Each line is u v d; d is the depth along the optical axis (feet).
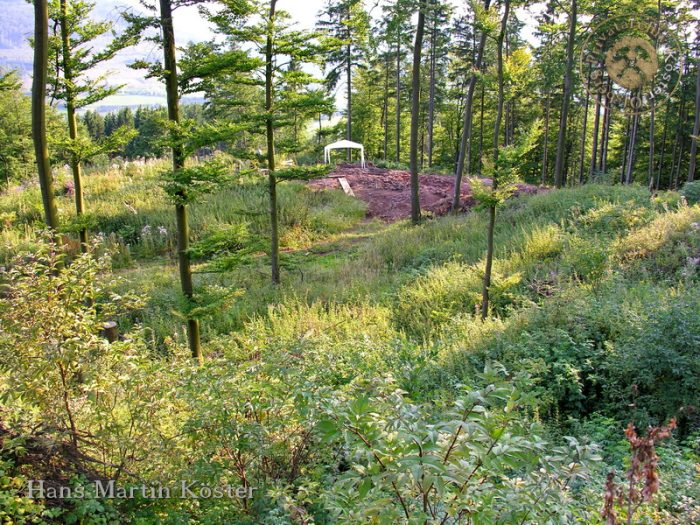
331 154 122.52
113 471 11.81
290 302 35.32
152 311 35.50
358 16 39.37
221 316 33.81
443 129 155.43
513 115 129.39
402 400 8.23
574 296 24.81
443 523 8.32
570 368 19.01
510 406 7.93
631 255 32.71
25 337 11.25
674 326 18.01
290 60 36.11
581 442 15.33
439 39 110.01
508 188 25.68
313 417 10.62
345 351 20.20
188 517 11.28
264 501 11.32
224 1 23.39
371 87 147.23
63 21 22.89
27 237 46.70
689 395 16.93
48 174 19.80
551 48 93.61
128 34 21.03
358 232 59.67
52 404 11.52
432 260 42.88
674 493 11.52
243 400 11.76
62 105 24.17
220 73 22.54
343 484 8.33
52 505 10.60
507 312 29.45
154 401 12.09
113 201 60.34
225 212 58.23
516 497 7.79
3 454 10.75
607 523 7.36
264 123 36.35
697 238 32.55
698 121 92.17
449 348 22.70
